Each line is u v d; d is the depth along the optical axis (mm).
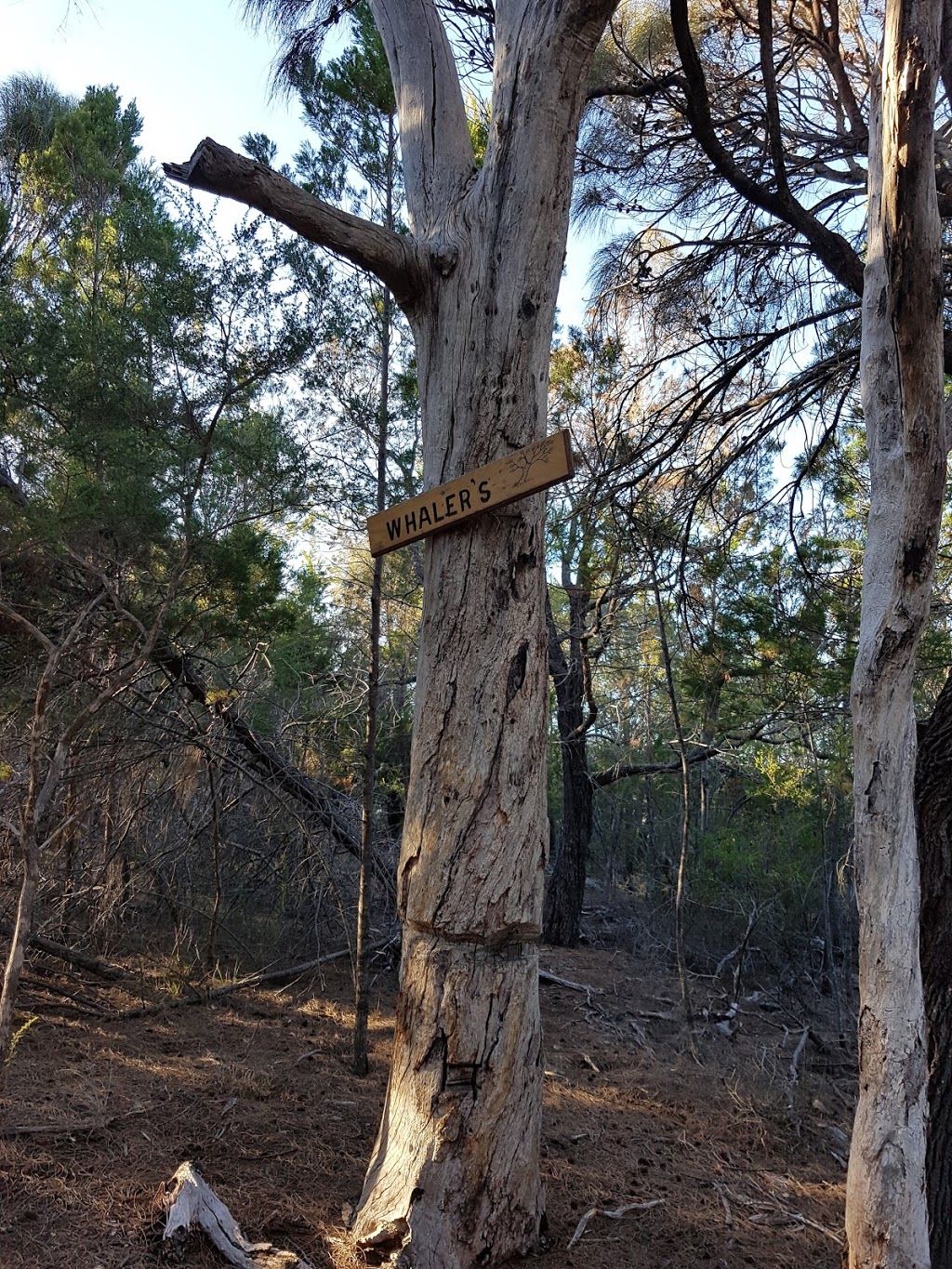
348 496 6289
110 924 7262
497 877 3293
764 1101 5844
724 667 8180
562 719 10891
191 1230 3146
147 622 5996
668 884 11852
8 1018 3654
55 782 3992
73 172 9609
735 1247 3756
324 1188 3766
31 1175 3535
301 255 5805
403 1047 3314
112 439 5527
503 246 3562
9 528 5488
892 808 2713
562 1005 8070
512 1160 3260
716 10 6266
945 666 7426
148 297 5828
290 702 8914
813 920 10305
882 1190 2574
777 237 6719
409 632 9703
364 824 5770
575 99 3635
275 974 7184
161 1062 5242
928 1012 3941
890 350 2967
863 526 8477
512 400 3523
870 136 3170
